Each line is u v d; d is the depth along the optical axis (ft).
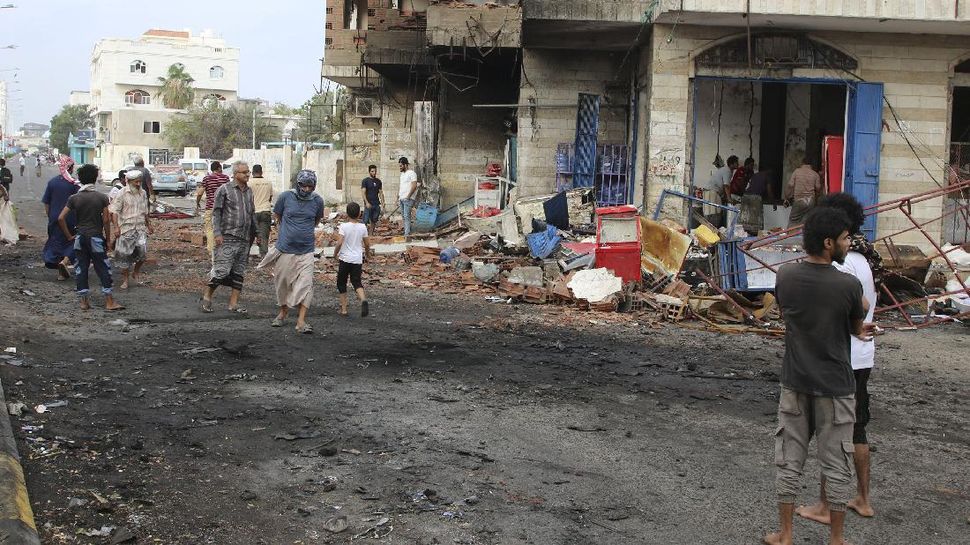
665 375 29.25
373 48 76.59
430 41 62.95
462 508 16.85
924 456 21.62
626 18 58.80
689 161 59.11
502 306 42.39
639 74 65.57
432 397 24.93
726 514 17.17
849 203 17.49
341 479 18.22
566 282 43.88
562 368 29.60
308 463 19.13
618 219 44.16
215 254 37.09
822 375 15.08
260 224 56.65
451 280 50.24
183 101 326.24
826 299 15.03
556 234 54.60
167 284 45.34
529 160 69.77
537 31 63.82
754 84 72.84
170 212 100.53
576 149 68.03
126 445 19.70
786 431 15.56
